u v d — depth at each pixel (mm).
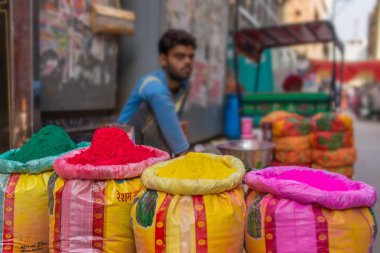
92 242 1655
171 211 1503
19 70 3029
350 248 1456
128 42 4914
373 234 1541
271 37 7102
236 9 9039
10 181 1855
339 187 1619
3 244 1827
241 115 6703
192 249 1479
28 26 3004
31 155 1983
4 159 1896
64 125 3783
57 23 3498
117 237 1672
